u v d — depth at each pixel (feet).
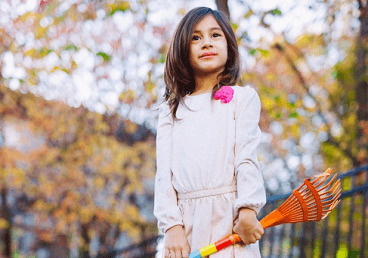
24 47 28.60
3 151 35.53
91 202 37.11
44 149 35.94
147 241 20.47
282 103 26.40
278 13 22.81
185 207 6.25
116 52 30.81
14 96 34.45
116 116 35.12
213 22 6.94
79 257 38.86
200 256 5.80
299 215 6.05
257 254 6.10
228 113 6.46
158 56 31.14
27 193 36.73
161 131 6.90
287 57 30.50
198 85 7.04
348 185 19.80
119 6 27.55
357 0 28.53
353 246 23.25
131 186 38.88
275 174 36.24
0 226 36.99
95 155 36.94
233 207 6.02
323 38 29.58
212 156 6.22
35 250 42.78
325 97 33.76
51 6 27.07
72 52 28.12
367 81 30.99
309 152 34.91
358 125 31.09
